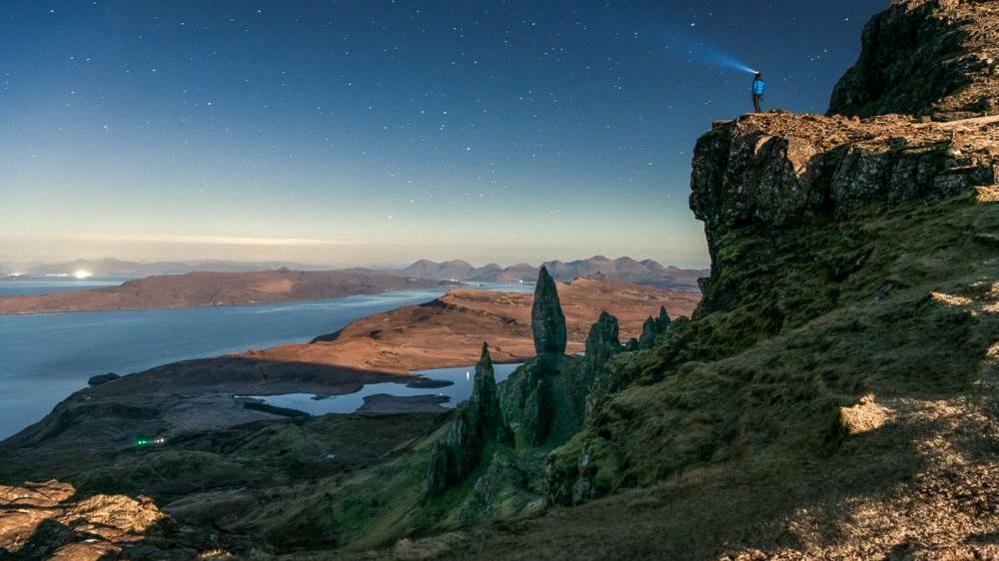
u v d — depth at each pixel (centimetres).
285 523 11469
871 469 2023
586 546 2227
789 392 3109
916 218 4638
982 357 2480
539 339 17500
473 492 9256
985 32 8494
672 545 1997
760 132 6712
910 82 8944
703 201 7306
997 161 4659
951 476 1794
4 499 3231
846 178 5666
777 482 2298
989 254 3619
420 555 2548
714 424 3319
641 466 3256
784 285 5047
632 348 14838
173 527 3198
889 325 3247
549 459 4291
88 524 3005
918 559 1423
